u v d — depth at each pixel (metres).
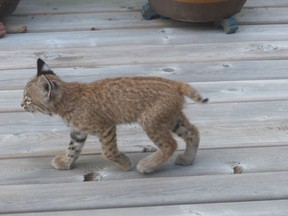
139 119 1.71
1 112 2.07
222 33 2.64
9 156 1.86
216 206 1.65
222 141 1.91
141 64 2.38
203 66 2.37
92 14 2.84
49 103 1.72
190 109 2.07
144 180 1.74
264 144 1.90
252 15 2.79
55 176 1.77
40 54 2.47
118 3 2.96
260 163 1.82
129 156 1.85
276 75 2.30
